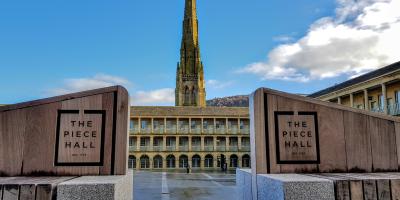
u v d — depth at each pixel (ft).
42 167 14.51
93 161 14.85
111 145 15.06
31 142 14.62
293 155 15.75
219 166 215.92
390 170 15.75
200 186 67.15
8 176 14.24
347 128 16.02
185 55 351.46
